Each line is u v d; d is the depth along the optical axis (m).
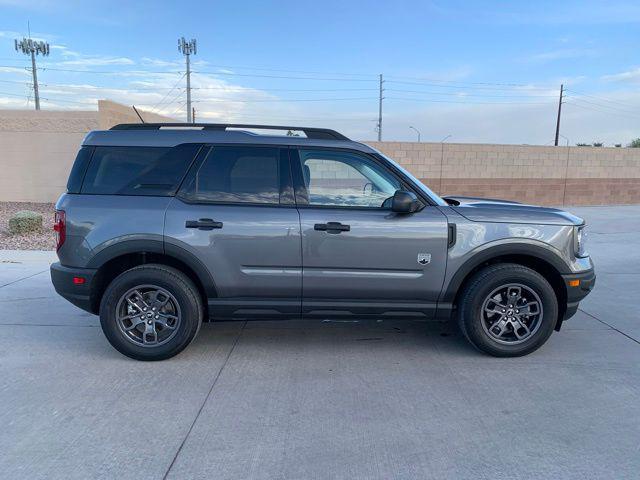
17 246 9.44
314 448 3.03
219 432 3.20
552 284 4.53
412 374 4.11
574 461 2.90
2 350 4.54
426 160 15.71
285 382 3.94
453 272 4.26
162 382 3.91
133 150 4.32
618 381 3.97
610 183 17.25
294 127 4.51
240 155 4.32
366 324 5.42
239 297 4.30
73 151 14.54
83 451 2.96
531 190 16.59
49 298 6.17
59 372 4.08
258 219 4.17
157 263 4.36
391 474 2.78
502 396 3.71
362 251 4.20
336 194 4.32
